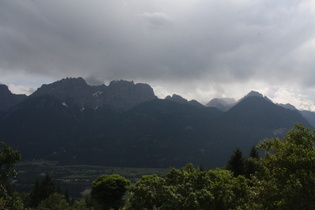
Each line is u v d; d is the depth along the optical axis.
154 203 27.61
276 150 21.00
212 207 30.83
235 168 58.69
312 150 18.92
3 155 21.42
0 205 21.70
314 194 17.16
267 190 19.47
